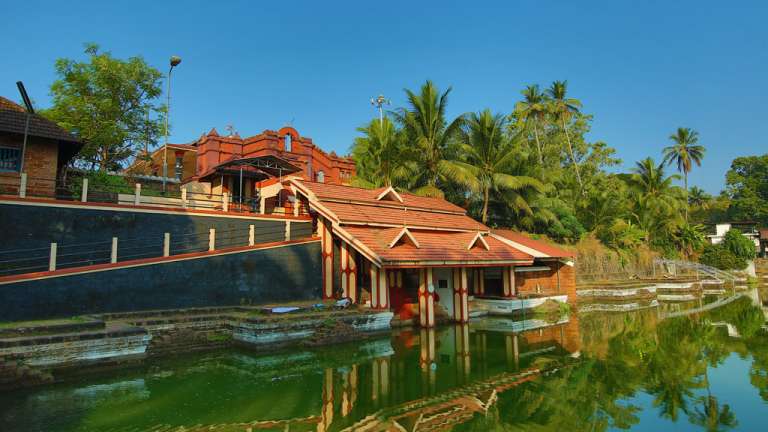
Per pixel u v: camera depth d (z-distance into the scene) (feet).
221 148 98.99
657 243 156.76
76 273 43.45
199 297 51.37
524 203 102.89
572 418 27.66
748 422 26.81
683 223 164.96
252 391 32.48
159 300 48.49
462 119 93.35
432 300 59.67
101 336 35.94
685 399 31.40
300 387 33.63
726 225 209.97
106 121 73.77
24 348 32.40
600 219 134.51
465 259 60.29
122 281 46.24
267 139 99.60
